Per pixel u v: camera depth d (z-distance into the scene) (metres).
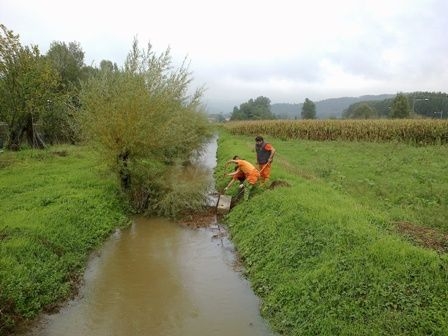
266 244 9.35
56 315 7.27
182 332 6.84
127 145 13.48
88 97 13.86
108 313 7.43
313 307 6.61
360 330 5.76
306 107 115.25
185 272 9.17
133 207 13.94
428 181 14.46
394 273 6.47
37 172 16.28
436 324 5.47
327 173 16.55
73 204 11.69
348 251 7.36
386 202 11.70
